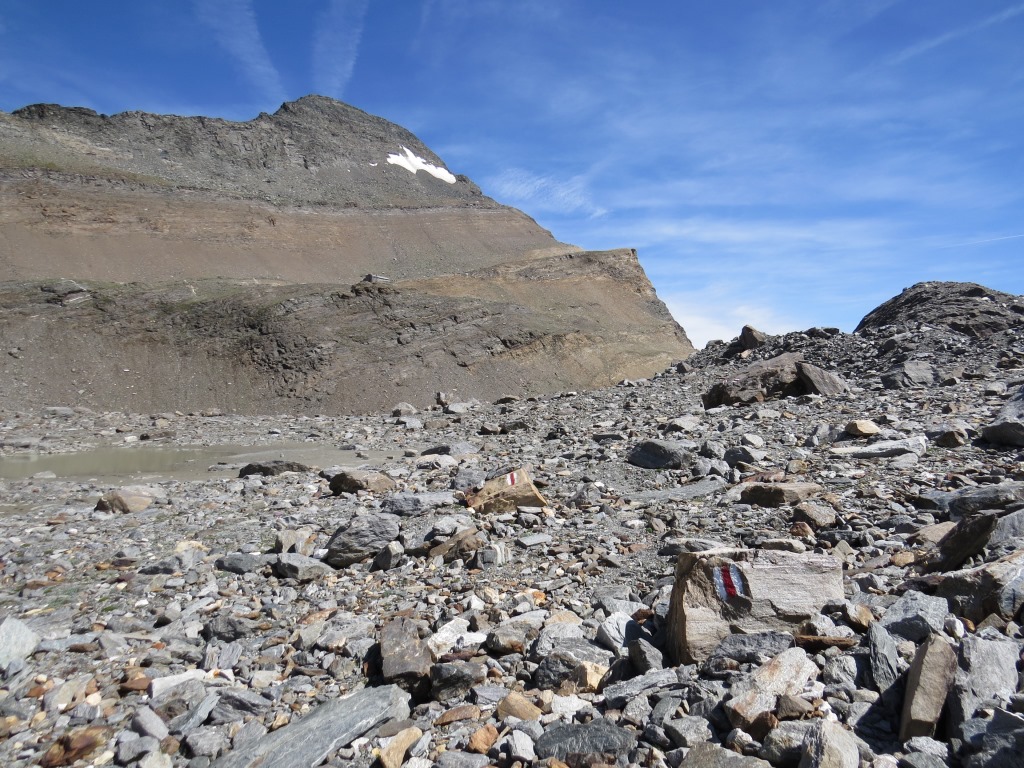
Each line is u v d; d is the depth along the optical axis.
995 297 33.72
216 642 7.03
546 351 98.81
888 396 20.39
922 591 6.34
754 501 10.58
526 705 5.26
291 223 176.50
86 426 42.12
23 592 8.83
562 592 7.85
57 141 176.25
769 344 38.88
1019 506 7.99
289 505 13.79
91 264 131.00
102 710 5.76
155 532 11.95
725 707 4.64
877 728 4.38
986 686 4.39
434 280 155.38
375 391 81.12
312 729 5.19
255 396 78.69
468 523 10.50
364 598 8.18
